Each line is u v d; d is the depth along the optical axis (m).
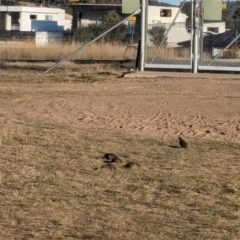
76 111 18.44
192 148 13.55
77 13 77.38
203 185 10.43
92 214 8.83
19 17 83.19
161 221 8.62
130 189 10.11
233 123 16.84
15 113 17.86
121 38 55.12
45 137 14.13
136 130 15.69
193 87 24.70
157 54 32.16
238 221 8.70
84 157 12.29
